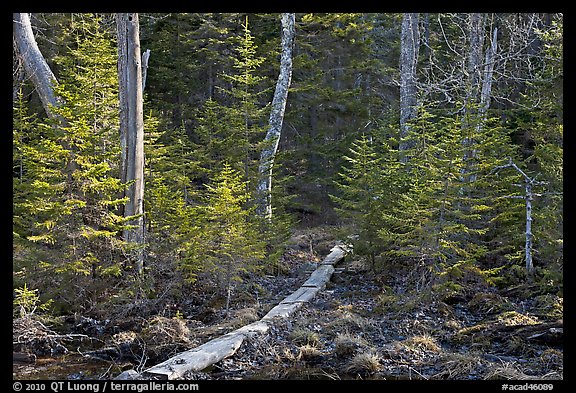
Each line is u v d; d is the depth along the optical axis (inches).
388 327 297.6
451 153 326.6
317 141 689.6
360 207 378.3
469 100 400.2
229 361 252.5
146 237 362.6
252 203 452.1
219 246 342.6
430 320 303.0
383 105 748.6
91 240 325.7
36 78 385.4
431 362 250.8
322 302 347.6
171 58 666.2
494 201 360.5
